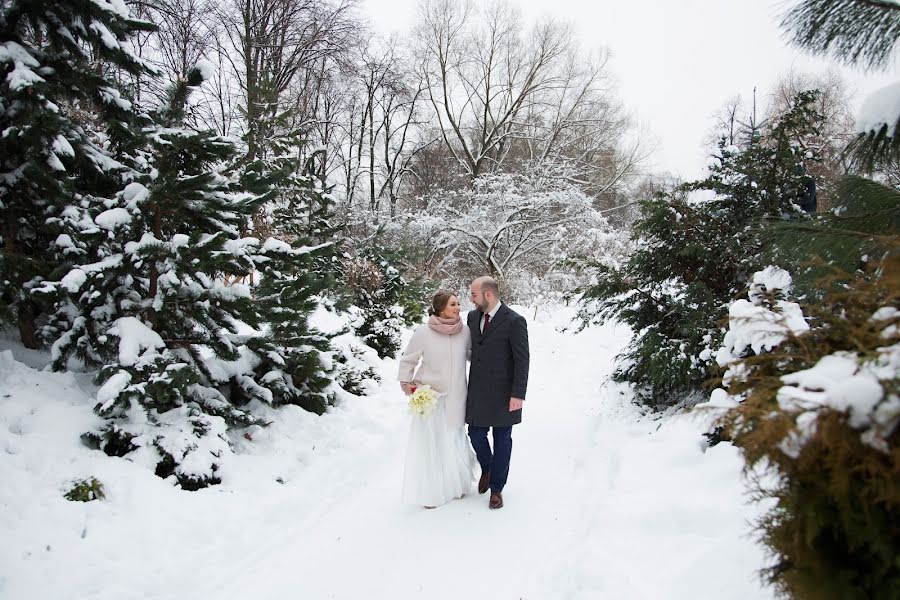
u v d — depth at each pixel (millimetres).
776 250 2639
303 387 5469
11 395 3893
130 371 3969
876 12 1935
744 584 2373
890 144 2158
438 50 24312
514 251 18328
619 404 6176
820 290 2461
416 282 12844
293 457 4633
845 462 1465
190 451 3904
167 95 4590
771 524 1807
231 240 4590
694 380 5000
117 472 3547
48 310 4742
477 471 4766
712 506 3119
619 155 27234
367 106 22719
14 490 3125
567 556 3191
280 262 4906
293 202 10727
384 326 9297
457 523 3736
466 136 27375
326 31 16516
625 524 3273
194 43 15203
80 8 4230
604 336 10438
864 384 1411
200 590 2979
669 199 5668
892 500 1394
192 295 4395
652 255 5691
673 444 4250
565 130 25656
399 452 5277
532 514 3842
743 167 5352
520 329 3949
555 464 4797
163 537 3213
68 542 2959
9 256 4043
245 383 4930
